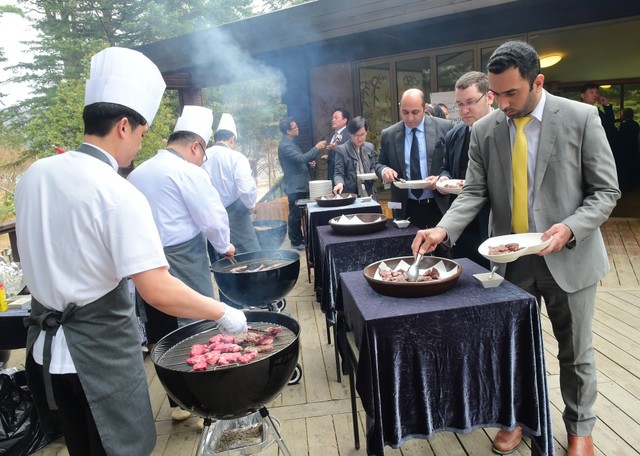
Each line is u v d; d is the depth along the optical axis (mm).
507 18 5844
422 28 6395
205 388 1567
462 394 1698
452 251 3023
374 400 1627
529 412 1742
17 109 14727
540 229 1821
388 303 1734
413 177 3486
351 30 5344
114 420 1381
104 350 1351
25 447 2246
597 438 2059
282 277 2865
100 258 1287
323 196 4270
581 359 1858
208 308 1419
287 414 2457
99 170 1291
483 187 2051
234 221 3979
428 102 6648
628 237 5367
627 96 11195
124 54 1412
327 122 7555
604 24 5391
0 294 2629
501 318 1671
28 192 1312
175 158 2561
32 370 1456
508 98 1718
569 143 1732
